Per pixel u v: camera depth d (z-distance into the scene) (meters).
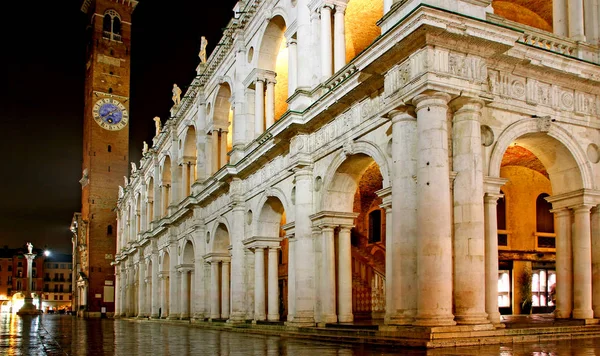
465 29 18.48
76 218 111.81
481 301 18.12
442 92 18.44
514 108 20.81
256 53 35.22
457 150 19.06
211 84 44.53
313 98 26.77
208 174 44.31
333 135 25.14
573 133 22.22
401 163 19.59
